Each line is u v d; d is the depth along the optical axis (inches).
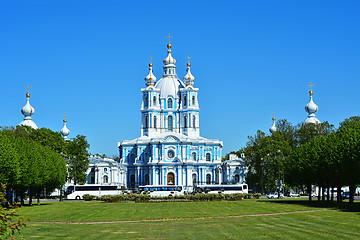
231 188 6692.9
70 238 2014.0
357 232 2112.5
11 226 1133.7
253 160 7421.3
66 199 6545.3
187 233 2155.5
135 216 3129.9
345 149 3735.2
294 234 2057.1
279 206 3981.3
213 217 3014.3
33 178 4188.0
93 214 3307.1
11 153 3617.1
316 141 4709.6
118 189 6688.0
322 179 4456.2
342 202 4493.1
